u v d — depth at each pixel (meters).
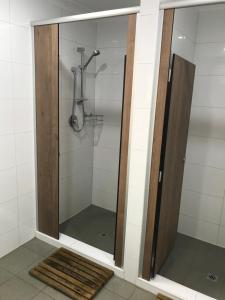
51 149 2.29
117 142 2.95
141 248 1.96
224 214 2.51
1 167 2.12
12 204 2.29
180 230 2.78
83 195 3.14
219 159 2.44
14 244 2.38
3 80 2.01
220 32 2.26
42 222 2.54
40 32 2.11
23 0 2.04
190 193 2.64
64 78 2.54
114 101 2.87
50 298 1.87
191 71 2.09
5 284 1.98
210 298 1.88
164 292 1.92
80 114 2.83
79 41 2.63
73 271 2.11
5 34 1.96
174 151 2.00
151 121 1.73
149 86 1.67
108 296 1.92
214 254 2.46
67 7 2.46
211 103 2.39
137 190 1.86
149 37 1.61
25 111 2.24
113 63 2.78
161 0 1.54
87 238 2.59
